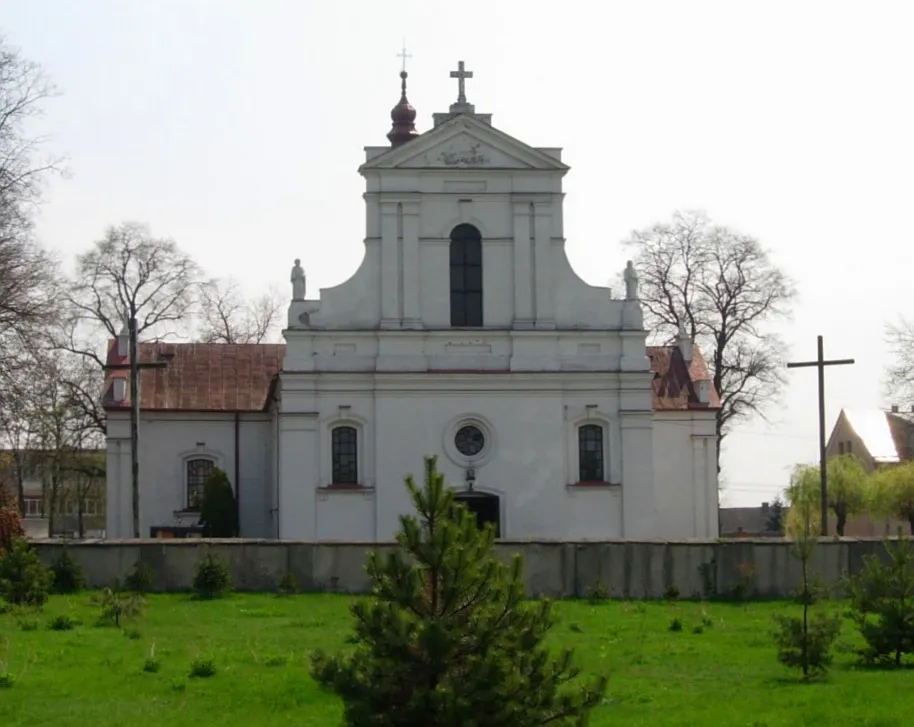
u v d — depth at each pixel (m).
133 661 27.81
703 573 41.62
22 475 92.81
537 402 53.09
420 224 53.38
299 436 52.56
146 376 63.34
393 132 65.06
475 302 53.53
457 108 54.28
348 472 52.81
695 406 60.88
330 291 53.03
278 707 23.42
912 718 21.53
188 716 22.69
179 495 61.69
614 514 52.97
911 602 27.98
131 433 57.19
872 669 27.28
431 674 17.14
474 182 53.53
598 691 17.55
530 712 17.12
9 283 49.03
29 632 32.25
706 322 71.88
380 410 52.62
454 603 17.47
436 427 52.75
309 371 52.50
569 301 53.56
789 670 26.84
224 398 62.81
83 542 41.62
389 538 52.25
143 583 41.22
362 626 17.31
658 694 24.36
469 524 17.83
